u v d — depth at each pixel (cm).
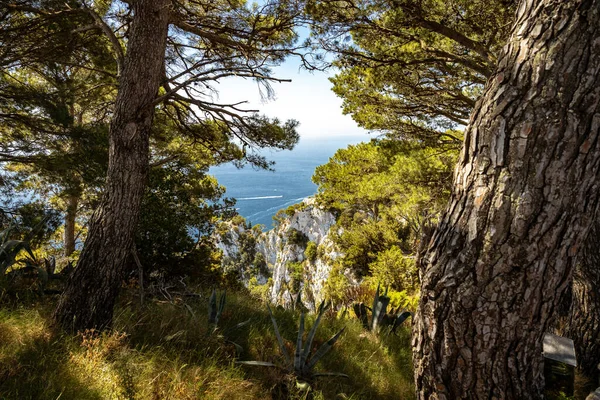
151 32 330
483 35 559
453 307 154
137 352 294
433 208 935
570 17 130
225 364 317
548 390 234
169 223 727
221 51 596
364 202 1656
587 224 139
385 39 605
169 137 910
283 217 7881
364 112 808
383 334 457
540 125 133
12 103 695
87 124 802
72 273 326
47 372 234
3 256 427
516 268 140
